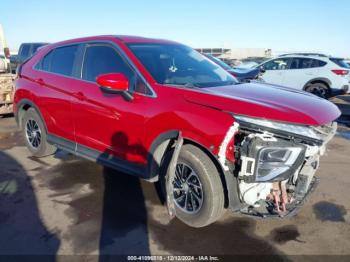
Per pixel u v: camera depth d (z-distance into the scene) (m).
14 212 3.33
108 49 3.70
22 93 4.75
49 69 4.43
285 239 2.95
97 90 3.65
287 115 2.54
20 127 5.05
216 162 2.78
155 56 3.59
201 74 3.66
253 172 2.52
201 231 3.04
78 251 2.74
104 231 3.03
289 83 11.76
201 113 2.76
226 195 2.84
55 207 3.45
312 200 3.70
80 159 4.88
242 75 7.68
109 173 4.35
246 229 3.09
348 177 4.39
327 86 11.12
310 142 2.53
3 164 4.66
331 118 2.77
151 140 3.14
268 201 2.84
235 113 2.61
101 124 3.64
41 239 2.89
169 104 2.99
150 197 3.69
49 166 4.59
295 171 2.60
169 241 2.89
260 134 2.53
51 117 4.35
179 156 2.99
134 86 3.30
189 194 3.07
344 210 3.49
